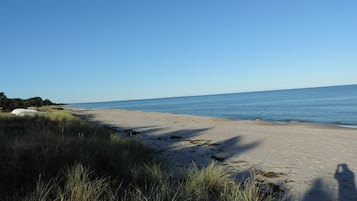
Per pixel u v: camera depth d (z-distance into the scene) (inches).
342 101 2610.7
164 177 250.4
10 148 274.1
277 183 295.7
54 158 257.6
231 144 566.6
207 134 725.9
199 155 451.2
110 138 443.2
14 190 195.2
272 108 2196.1
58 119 870.4
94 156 282.5
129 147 378.3
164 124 1047.6
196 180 234.5
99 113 2086.6
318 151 475.8
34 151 267.3
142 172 259.6
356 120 1179.3
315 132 730.8
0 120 774.5
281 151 482.0
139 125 1028.5
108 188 202.2
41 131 434.6
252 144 561.0
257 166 373.4
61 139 336.2
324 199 249.0
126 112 2199.8
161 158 360.8
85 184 183.6
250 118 1440.7
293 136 657.6
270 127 874.1
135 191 209.3
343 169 354.6
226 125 969.5
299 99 3543.3
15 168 225.8
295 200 245.8
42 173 219.9
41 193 175.0
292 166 372.5
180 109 2906.0
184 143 582.2
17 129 535.5
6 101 1768.0
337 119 1234.6
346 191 270.4
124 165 274.2
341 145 530.9
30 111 1186.6
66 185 195.5
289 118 1363.2
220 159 421.4
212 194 223.3
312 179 310.7
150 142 595.8
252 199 203.8
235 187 217.6
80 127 586.2
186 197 194.5
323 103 2458.2
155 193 197.6
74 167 225.8
